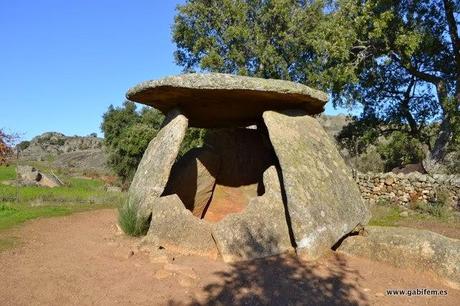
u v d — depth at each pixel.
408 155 20.95
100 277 5.23
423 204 12.57
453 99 15.65
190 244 6.38
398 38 15.91
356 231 6.90
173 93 7.36
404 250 5.97
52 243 6.88
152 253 6.09
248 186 9.71
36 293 4.70
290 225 6.60
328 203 6.68
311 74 21.19
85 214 10.39
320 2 21.41
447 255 5.66
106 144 33.50
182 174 8.88
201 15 21.97
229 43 22.11
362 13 16.91
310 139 7.46
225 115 8.78
